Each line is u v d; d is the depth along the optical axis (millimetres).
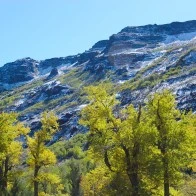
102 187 42344
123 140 39750
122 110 42906
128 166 40469
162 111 40969
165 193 40906
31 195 58562
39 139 56375
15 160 58125
